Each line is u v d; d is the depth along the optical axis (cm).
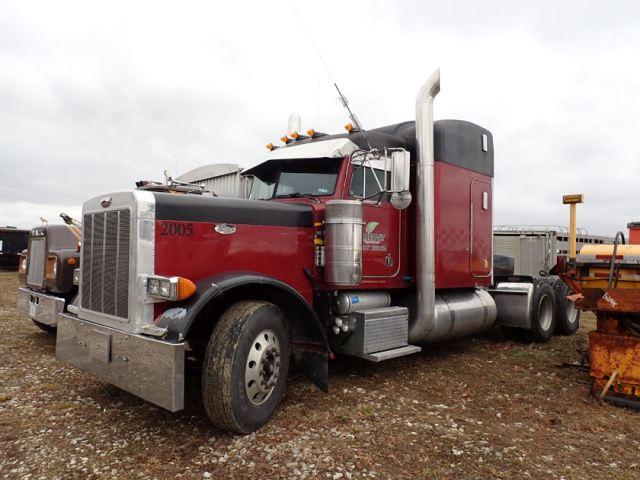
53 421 378
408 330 530
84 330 385
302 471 300
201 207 386
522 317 686
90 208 407
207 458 316
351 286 475
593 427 384
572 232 573
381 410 411
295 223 451
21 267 732
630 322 446
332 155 477
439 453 329
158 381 318
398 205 448
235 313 355
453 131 593
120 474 295
